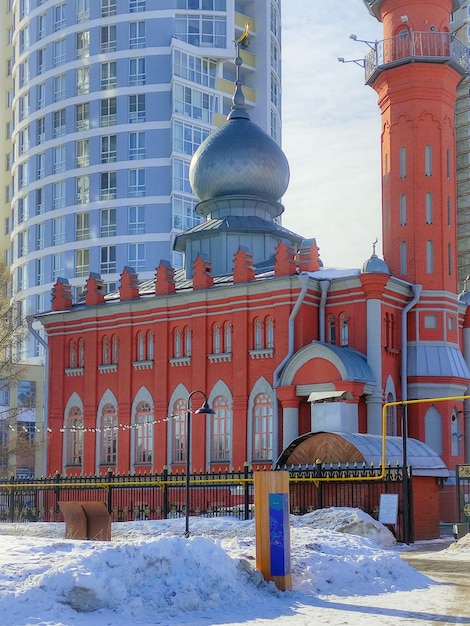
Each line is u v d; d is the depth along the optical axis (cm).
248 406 4938
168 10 8738
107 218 8638
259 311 4975
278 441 4750
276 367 4841
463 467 3694
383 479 3634
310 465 3997
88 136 8812
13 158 9875
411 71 5231
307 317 4841
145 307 5506
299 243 6069
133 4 8819
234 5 9181
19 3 9869
